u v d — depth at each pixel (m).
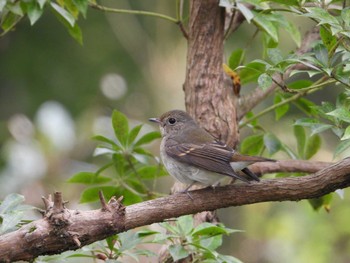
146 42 18.03
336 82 7.75
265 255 17.52
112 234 7.14
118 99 18.23
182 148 9.21
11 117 17.89
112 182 10.67
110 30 18.41
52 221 6.76
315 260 16.39
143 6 17.98
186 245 7.93
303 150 10.77
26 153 15.05
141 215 7.44
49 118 15.63
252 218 17.88
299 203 17.64
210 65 9.51
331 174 7.57
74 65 18.45
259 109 17.69
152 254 7.89
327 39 7.45
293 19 17.80
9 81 18.41
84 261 12.52
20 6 9.99
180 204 7.71
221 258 7.95
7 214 6.98
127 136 10.15
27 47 18.42
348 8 7.26
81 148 16.80
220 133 9.38
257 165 9.66
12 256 6.69
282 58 7.61
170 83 17.84
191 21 9.62
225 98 9.53
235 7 8.93
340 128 7.89
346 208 16.59
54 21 18.47
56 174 15.12
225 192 7.88
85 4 9.63
